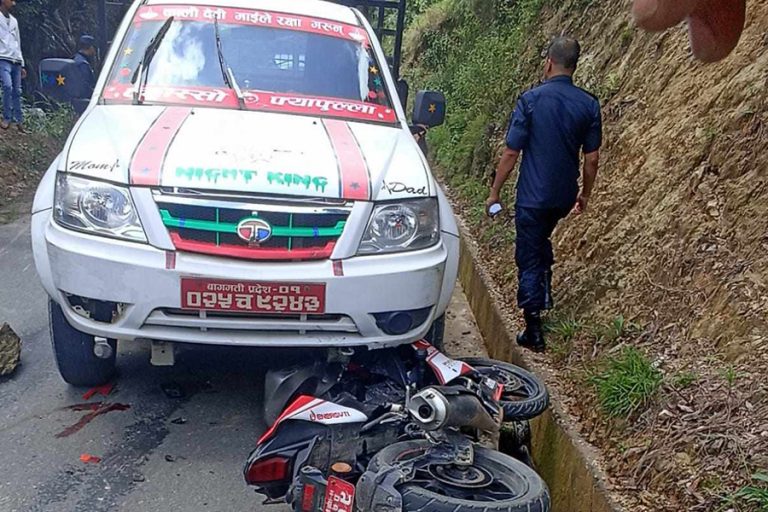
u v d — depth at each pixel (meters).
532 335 4.45
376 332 3.43
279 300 3.29
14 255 6.46
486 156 8.74
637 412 3.29
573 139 4.35
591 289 4.66
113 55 4.57
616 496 2.89
